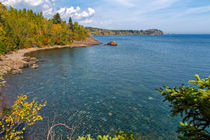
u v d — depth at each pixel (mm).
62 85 22500
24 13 98562
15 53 51000
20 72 28578
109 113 14883
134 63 40188
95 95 19203
